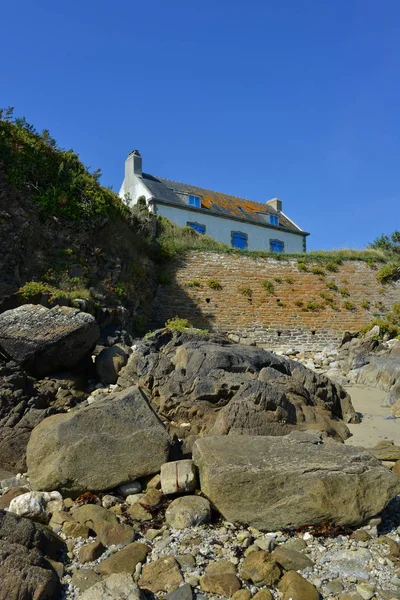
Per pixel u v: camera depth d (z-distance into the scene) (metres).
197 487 5.01
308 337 19.88
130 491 5.19
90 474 5.18
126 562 3.94
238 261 21.58
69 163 16.11
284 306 20.50
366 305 21.03
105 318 13.27
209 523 4.58
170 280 20.27
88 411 5.54
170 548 4.19
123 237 17.75
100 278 15.01
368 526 4.44
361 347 16.08
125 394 5.88
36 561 3.75
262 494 4.51
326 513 4.39
